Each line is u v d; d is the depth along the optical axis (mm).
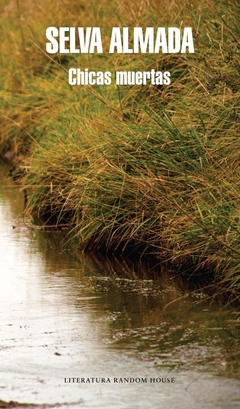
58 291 12445
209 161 13695
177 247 13172
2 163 23188
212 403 8820
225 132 14062
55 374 9555
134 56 18047
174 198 13336
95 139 15469
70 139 16734
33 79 23281
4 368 9711
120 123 15328
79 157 15961
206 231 11914
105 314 11391
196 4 16828
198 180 13250
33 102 22453
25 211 17375
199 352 10047
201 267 13031
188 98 14992
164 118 15133
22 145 22828
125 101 16844
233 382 9250
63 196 15859
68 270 13555
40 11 25469
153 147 14242
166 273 13258
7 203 18656
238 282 12227
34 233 16031
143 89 17047
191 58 16219
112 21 20359
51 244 15227
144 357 9953
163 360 9852
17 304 11875
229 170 13227
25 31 25703
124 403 8852
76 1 23781
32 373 9578
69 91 19906
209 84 14555
